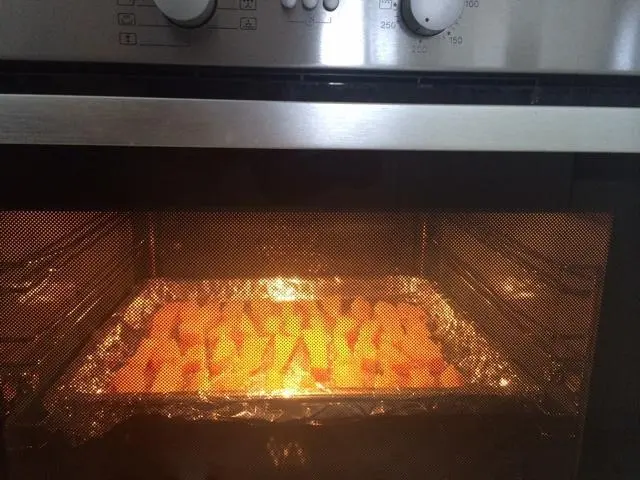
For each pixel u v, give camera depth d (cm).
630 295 49
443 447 54
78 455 51
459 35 41
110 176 42
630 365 51
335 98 44
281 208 44
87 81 42
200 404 52
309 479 54
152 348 56
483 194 44
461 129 40
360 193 43
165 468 53
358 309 56
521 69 42
